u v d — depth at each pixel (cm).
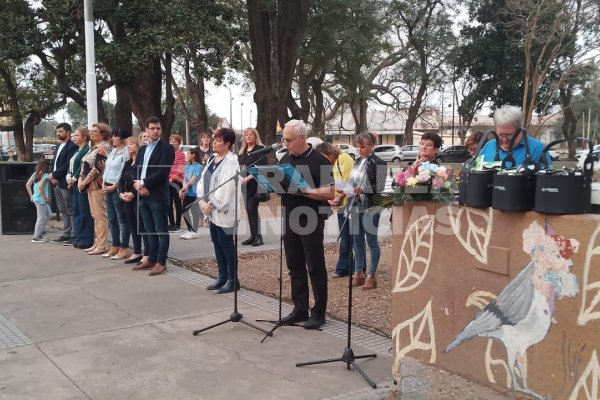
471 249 321
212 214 591
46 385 370
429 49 3247
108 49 1552
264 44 1909
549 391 282
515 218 295
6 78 2325
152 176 671
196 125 2617
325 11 2159
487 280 312
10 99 2569
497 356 309
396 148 3697
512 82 3197
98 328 486
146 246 727
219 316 523
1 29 1528
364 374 381
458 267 330
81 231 858
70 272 702
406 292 366
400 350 372
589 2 2438
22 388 365
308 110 2559
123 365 405
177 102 3975
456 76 3453
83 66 1666
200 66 1694
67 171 891
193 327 491
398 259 372
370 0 2341
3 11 1543
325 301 492
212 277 680
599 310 257
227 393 359
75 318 515
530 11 2645
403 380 348
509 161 313
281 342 455
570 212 269
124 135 752
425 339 354
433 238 345
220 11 1780
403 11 2953
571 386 271
